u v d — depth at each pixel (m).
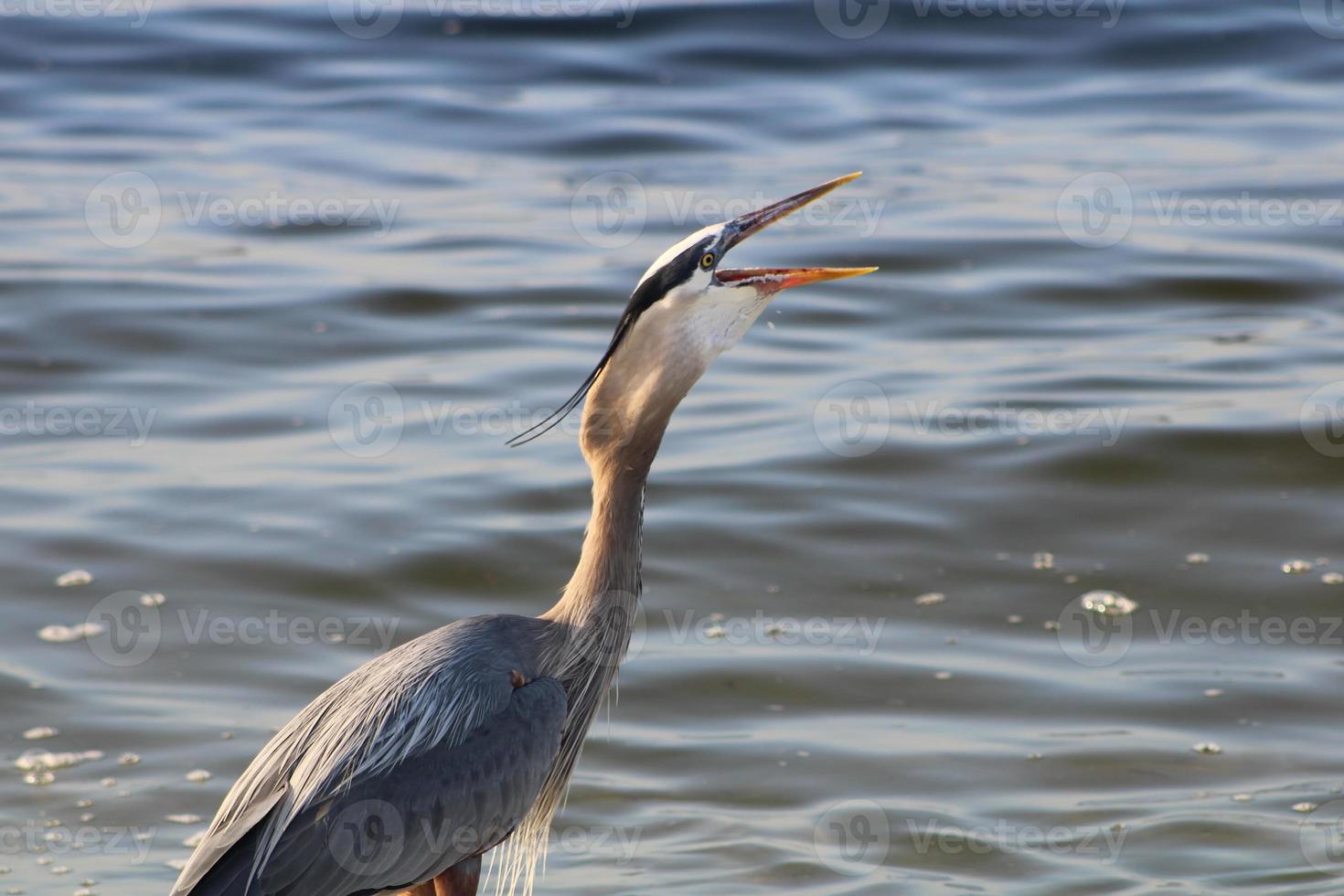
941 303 18.81
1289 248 19.69
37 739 11.23
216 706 11.71
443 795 8.00
